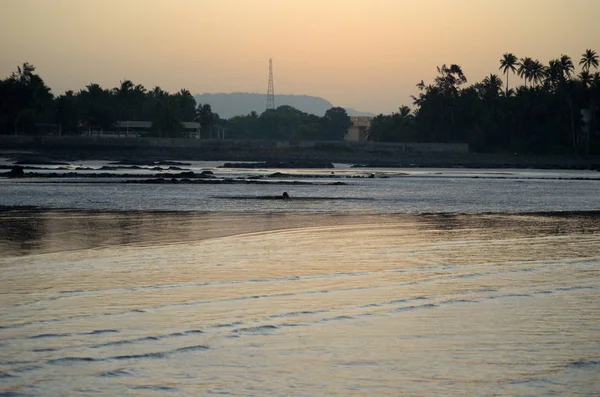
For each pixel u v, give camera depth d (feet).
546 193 268.41
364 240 123.34
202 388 47.85
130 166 488.02
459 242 121.19
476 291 78.84
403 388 48.24
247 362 53.16
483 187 305.94
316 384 48.85
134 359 53.42
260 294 76.48
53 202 196.34
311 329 62.34
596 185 332.39
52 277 85.15
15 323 62.90
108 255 103.30
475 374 51.01
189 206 190.60
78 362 52.60
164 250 109.09
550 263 98.78
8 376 49.42
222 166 546.67
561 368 52.39
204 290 78.33
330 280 84.84
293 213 175.52
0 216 158.20
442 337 60.13
